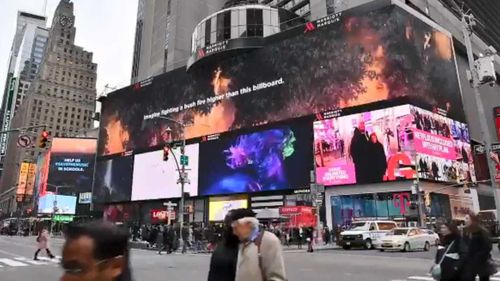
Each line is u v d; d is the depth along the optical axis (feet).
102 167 253.85
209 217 194.80
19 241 143.84
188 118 215.51
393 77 156.97
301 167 170.50
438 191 142.61
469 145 176.14
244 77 200.03
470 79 65.82
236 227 14.48
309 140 171.53
